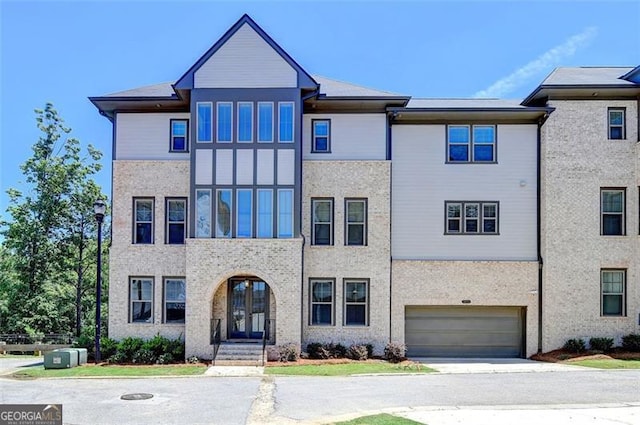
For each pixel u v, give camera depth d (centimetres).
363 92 2170
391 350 2003
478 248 2142
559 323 2070
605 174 2095
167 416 1136
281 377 1636
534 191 2150
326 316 2106
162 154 2161
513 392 1379
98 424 1081
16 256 3247
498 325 2156
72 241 3169
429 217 2155
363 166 2123
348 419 1083
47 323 3166
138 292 2127
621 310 2086
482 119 2164
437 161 2166
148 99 2114
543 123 2133
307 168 2125
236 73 2042
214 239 1989
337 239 2109
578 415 1122
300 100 2042
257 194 2014
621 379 1568
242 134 2031
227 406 1223
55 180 3103
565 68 2334
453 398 1304
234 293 2105
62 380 1595
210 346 1962
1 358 2248
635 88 2052
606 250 2084
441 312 2159
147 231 2139
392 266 2123
